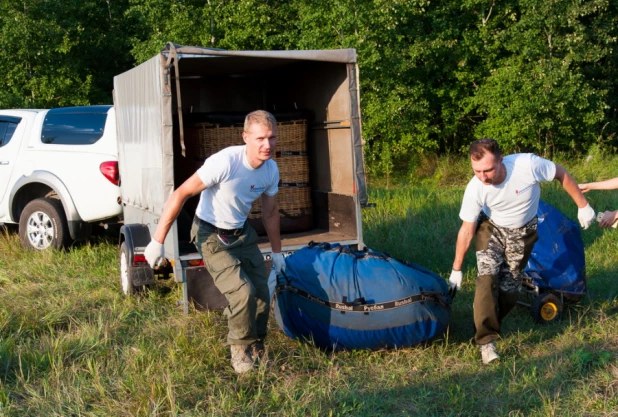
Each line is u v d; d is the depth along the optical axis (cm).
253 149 446
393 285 508
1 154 923
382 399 443
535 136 1487
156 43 1586
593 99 1495
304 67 734
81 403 439
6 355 507
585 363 482
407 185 1379
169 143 579
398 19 1441
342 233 695
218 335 555
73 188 844
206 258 472
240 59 670
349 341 508
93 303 655
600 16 1580
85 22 1955
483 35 1538
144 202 666
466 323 584
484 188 475
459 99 1602
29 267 790
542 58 1493
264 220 506
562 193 1065
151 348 524
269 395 449
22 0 1698
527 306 621
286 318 525
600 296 641
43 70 1769
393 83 1464
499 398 441
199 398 446
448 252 804
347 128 665
